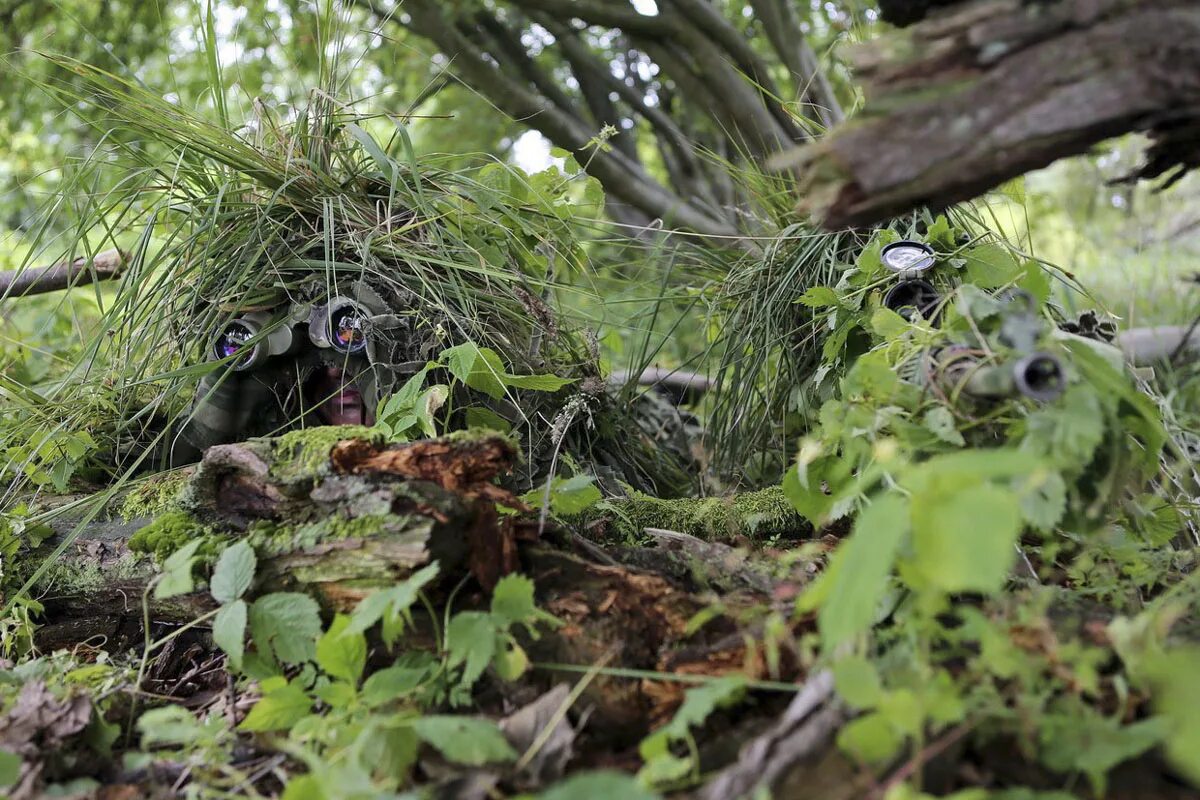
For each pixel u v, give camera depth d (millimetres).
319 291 2080
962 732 1022
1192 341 3355
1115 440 1301
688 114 4988
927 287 1917
